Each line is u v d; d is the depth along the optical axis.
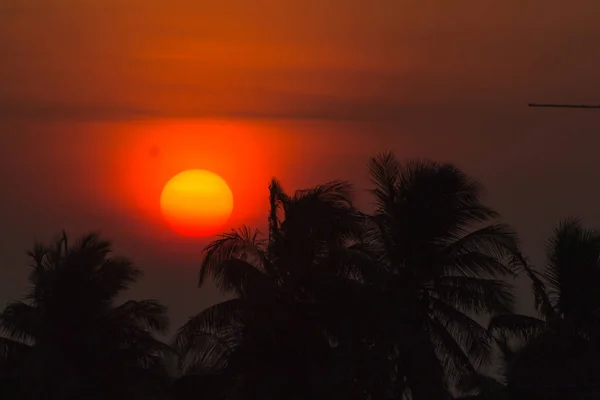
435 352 129.12
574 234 116.19
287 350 108.62
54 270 122.12
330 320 109.62
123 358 123.88
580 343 108.06
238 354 109.50
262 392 107.25
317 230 112.31
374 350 113.19
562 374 106.38
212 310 113.25
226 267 111.62
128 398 121.88
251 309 109.75
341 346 110.25
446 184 130.88
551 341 107.38
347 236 116.44
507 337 116.31
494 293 127.25
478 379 109.06
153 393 123.69
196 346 114.94
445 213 129.75
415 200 130.00
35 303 123.12
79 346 119.75
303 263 111.69
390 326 116.94
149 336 127.00
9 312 121.62
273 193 116.69
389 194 133.38
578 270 112.94
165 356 126.06
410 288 129.12
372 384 111.62
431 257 129.62
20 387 118.56
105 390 121.06
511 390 107.25
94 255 123.81
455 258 129.88
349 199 115.94
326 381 107.50
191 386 119.69
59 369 117.50
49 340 118.62
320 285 109.94
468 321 128.12
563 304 114.06
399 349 124.81
